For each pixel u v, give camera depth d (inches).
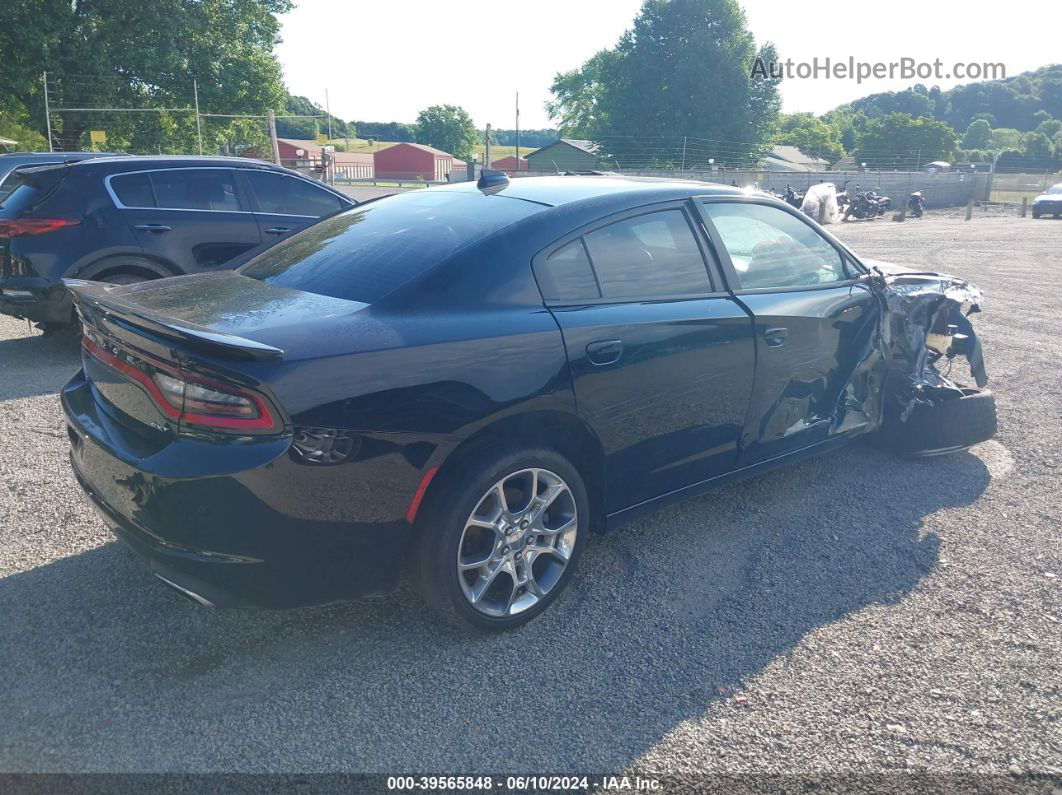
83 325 118.3
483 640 113.0
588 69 2647.6
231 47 1344.7
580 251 120.6
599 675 106.1
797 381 148.2
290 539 94.1
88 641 110.0
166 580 97.0
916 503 163.3
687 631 116.4
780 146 3319.4
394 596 124.0
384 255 118.8
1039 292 453.4
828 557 139.7
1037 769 91.3
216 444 91.0
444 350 101.9
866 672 107.9
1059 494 169.5
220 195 273.3
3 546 135.2
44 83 1130.7
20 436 188.5
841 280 161.6
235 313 105.5
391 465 98.0
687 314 127.3
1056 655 112.6
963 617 121.8
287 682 103.1
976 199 1966.0
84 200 248.1
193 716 96.3
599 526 127.1
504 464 106.9
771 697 102.4
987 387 250.4
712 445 136.1
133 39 1245.7
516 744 93.4
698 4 2089.1
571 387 111.8
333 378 93.7
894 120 3346.5
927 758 92.7
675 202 135.3
